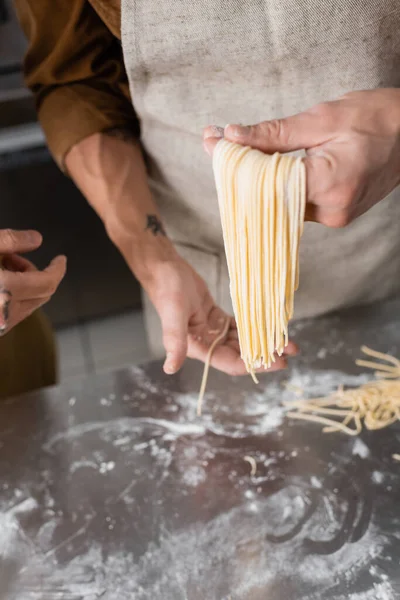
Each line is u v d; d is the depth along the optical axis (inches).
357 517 33.4
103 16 37.5
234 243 27.8
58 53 43.1
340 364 42.6
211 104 39.9
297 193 25.2
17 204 71.9
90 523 34.4
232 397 41.1
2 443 39.4
